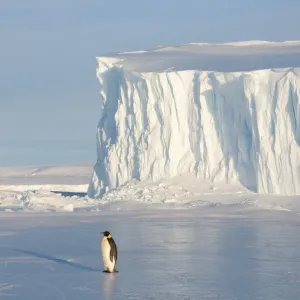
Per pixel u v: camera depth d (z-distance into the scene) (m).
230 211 168.38
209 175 197.88
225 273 78.31
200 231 124.56
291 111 185.62
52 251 98.56
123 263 86.19
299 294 66.50
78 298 65.19
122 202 186.88
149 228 130.88
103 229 129.62
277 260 88.00
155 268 82.06
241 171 194.50
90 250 99.50
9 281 74.06
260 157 187.75
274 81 187.75
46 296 66.19
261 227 132.00
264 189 188.00
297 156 185.00
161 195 189.38
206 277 75.88
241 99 193.12
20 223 144.12
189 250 98.12
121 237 115.00
